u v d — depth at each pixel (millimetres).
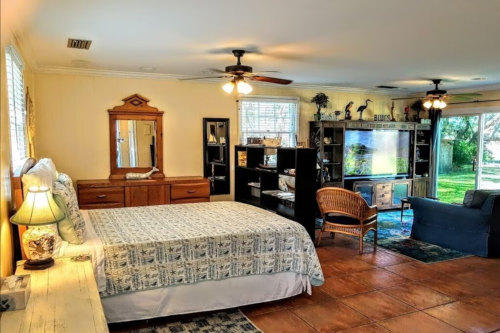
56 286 2102
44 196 2367
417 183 8016
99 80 5652
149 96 5961
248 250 3244
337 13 2898
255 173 6523
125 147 5871
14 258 2727
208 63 4910
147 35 3529
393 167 7824
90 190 5340
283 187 5727
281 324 3035
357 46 3967
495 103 7012
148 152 6020
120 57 4543
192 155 6312
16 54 3242
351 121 7121
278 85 6766
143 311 2918
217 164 6480
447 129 8000
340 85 6988
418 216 5492
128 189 5523
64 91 5461
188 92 6211
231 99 6527
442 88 7371
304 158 5027
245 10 2830
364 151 7477
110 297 2812
